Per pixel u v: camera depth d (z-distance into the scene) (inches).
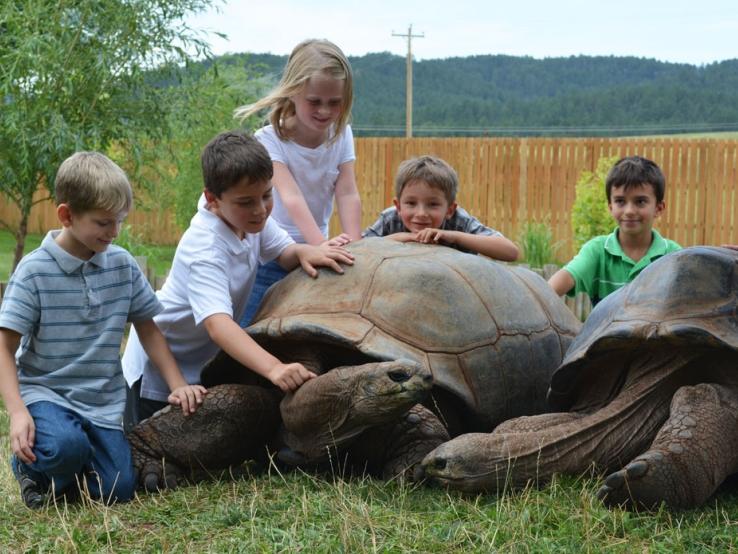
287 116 184.7
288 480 139.6
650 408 128.0
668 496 115.6
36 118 352.5
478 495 125.6
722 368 125.3
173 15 359.3
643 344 125.8
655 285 129.6
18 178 362.0
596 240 214.7
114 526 123.4
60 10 352.2
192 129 403.2
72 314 141.8
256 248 164.2
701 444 116.3
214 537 117.8
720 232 550.3
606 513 115.7
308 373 137.9
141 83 370.9
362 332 140.2
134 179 411.5
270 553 110.5
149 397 168.4
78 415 139.1
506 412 146.9
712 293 125.7
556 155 584.7
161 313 164.1
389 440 139.0
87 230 138.2
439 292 146.3
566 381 136.6
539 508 119.2
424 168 178.2
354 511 120.6
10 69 344.2
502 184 599.5
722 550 107.7
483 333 146.4
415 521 118.0
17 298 138.0
